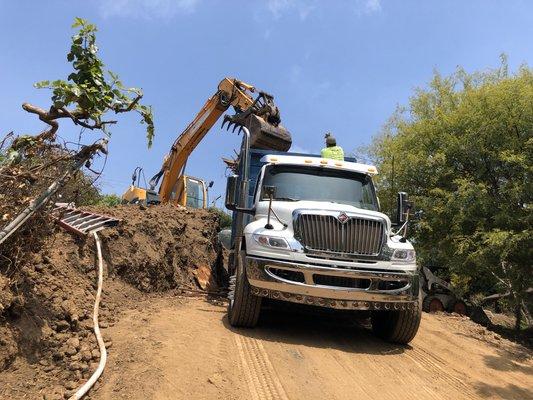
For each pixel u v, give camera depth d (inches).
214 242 501.7
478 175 506.6
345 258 260.1
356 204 311.7
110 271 295.4
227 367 209.3
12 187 184.7
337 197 312.2
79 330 213.8
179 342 225.3
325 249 260.4
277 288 256.8
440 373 245.8
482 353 291.9
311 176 319.6
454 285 548.7
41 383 170.1
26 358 180.5
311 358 241.4
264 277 256.8
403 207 317.4
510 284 464.8
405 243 279.0
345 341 285.7
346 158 406.3
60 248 267.6
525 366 278.5
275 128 429.7
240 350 237.8
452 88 683.4
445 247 523.8
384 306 261.7
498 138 493.4
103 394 166.9
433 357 271.7
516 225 438.3
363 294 256.7
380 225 270.4
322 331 304.2
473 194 465.7
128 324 239.9
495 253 438.0
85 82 183.8
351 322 340.5
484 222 458.9
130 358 196.1
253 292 262.7
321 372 223.5
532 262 442.3
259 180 321.7
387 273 260.1
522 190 442.3
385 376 230.4
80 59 183.9
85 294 251.6
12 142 191.5
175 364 198.5
